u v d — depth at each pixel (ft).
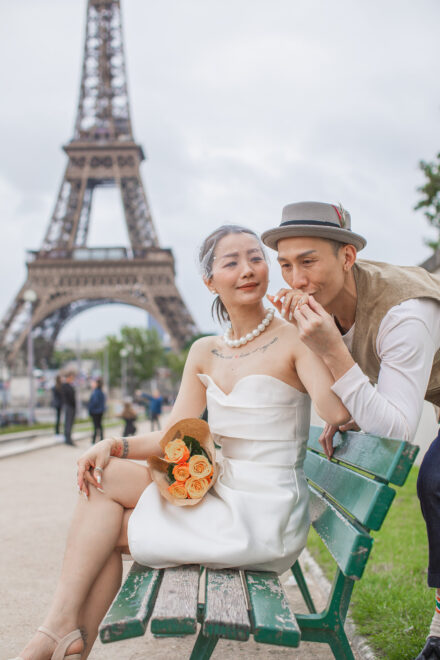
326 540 7.82
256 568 7.33
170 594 6.36
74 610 7.22
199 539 7.20
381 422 6.84
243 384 8.09
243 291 8.44
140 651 10.89
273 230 7.86
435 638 8.57
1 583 14.97
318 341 6.98
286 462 7.95
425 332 7.45
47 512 24.76
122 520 7.81
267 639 5.72
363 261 8.75
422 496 8.51
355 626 10.94
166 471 7.88
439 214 45.14
